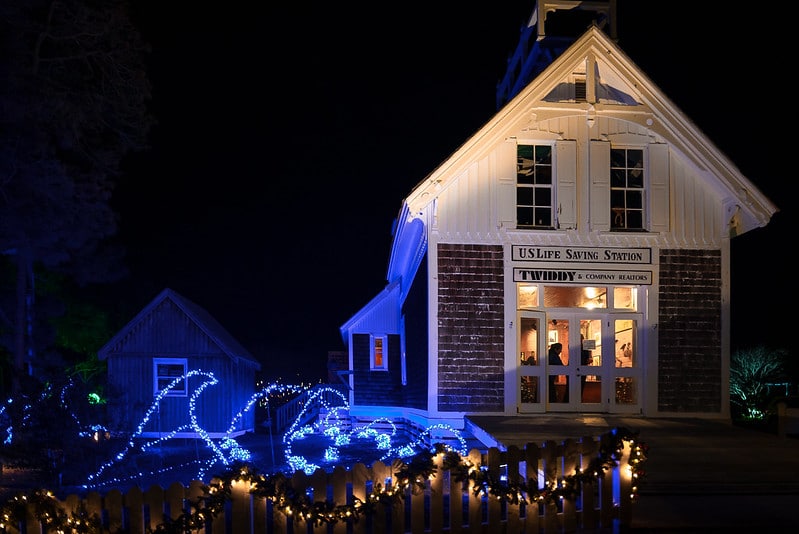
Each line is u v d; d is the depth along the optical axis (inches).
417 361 773.9
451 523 330.6
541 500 342.3
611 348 673.0
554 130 668.1
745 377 935.7
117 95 1048.8
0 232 872.3
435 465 324.8
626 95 675.4
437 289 654.5
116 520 295.0
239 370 991.6
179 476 619.2
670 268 676.7
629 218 679.1
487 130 647.1
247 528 306.2
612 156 684.1
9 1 849.5
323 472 311.9
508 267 660.7
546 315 670.5
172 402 941.8
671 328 674.2
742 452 487.2
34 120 875.4
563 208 666.2
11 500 291.1
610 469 363.6
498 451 339.9
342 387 1139.3
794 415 832.3
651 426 606.2
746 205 658.2
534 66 773.9
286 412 1094.4
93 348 1177.4
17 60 863.1
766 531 350.6
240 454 726.5
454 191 658.2
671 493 407.8
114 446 615.5
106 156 1020.5
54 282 1125.1
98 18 1010.7
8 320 989.2
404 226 705.0
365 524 328.5
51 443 549.6
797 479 418.0
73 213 946.7
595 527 360.5
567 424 600.1
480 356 655.1
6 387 967.6
